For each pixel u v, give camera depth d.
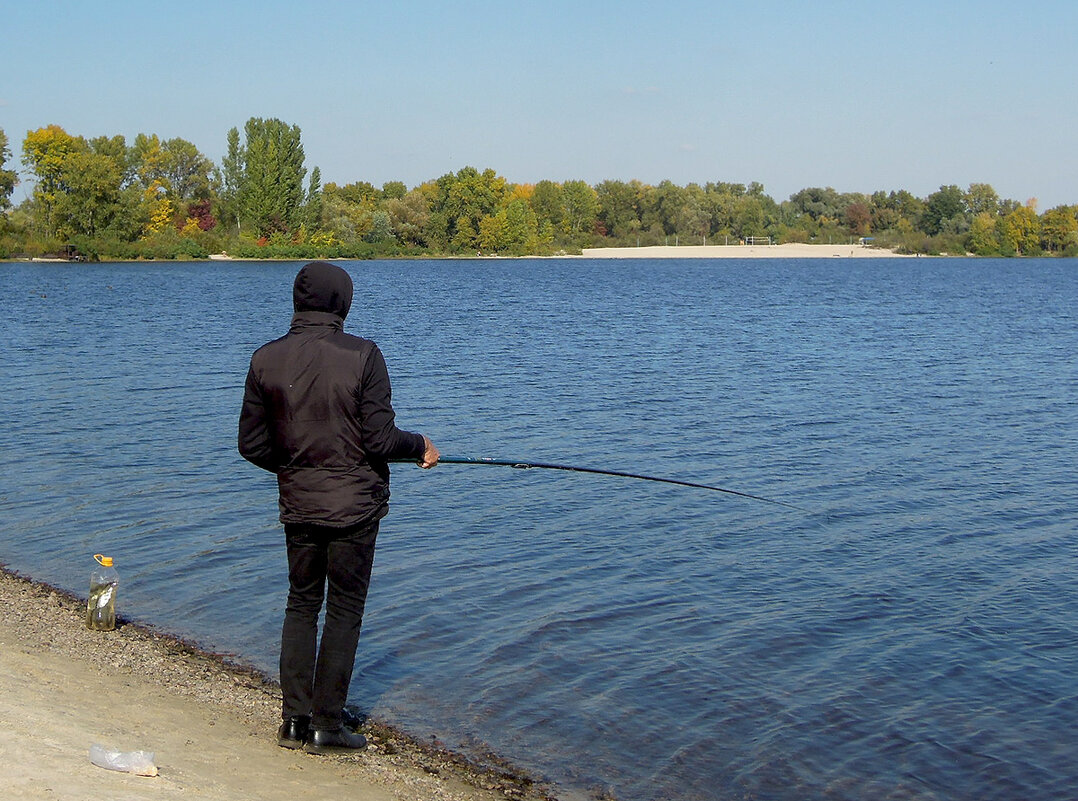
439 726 5.99
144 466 12.57
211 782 4.60
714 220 183.38
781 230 188.25
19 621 7.27
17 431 14.78
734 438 15.20
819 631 7.62
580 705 6.32
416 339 30.78
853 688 6.66
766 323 38.50
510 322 38.12
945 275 98.12
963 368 24.22
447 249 133.38
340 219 124.25
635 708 6.30
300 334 4.88
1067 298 58.28
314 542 4.97
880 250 176.00
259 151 103.56
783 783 5.50
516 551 9.41
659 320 39.66
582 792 5.33
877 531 10.36
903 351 28.14
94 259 94.25
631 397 19.06
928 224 181.62
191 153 120.88
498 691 6.48
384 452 4.89
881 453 14.20
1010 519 10.88
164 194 111.62
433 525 10.23
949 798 5.39
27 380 20.19
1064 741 6.01
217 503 10.89
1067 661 7.14
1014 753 5.86
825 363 25.02
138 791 4.22
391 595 8.16
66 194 93.94
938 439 15.24
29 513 10.41
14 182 91.88
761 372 23.11
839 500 11.58
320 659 5.16
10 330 31.72
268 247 103.38
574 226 166.50
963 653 7.26
